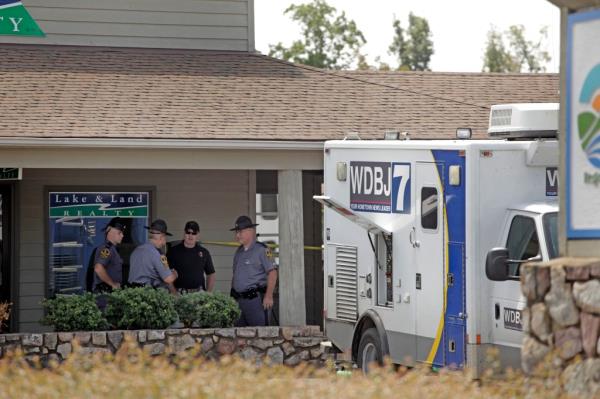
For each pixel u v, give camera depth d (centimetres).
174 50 7550
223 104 6644
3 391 3369
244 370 3997
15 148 5941
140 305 5712
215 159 6156
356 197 5603
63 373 3641
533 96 7681
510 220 4719
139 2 7512
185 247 6525
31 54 7175
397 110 6950
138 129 6109
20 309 7069
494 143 4759
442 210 4891
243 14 7675
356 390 3322
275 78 7144
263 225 8206
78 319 5678
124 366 3966
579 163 3488
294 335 5894
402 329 5209
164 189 7281
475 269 4709
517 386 3438
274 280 6194
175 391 3212
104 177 7194
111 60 7200
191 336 5747
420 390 3378
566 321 3347
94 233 7175
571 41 3509
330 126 6525
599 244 3450
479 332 4703
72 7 7431
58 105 6372
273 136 6188
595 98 3453
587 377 3272
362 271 5575
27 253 7094
